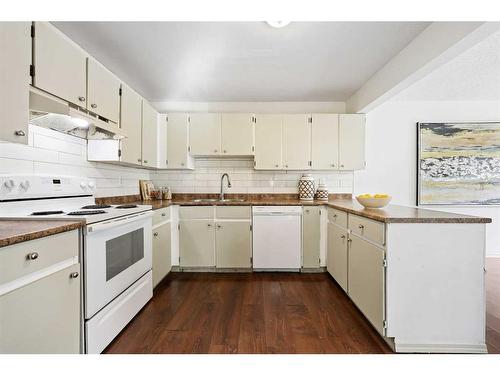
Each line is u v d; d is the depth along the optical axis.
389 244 1.45
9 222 1.19
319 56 2.22
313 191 3.19
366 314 1.72
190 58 2.25
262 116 3.07
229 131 3.07
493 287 2.37
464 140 3.34
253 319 1.83
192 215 2.84
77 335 1.21
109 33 1.86
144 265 1.99
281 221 2.82
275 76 2.63
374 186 3.37
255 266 2.84
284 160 3.07
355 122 3.07
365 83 2.80
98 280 1.38
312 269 2.89
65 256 1.14
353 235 1.98
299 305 2.05
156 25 1.76
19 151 1.55
